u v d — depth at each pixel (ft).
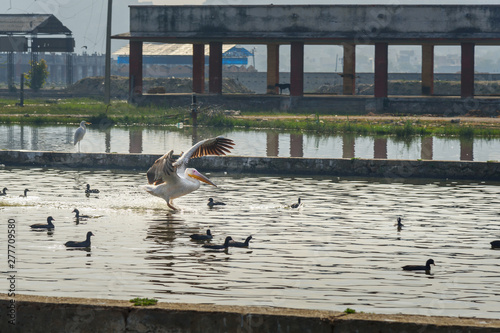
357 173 90.99
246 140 134.00
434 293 39.58
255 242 51.83
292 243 51.52
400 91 341.21
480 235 54.95
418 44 235.61
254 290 39.63
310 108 211.00
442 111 205.36
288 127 163.32
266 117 188.75
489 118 191.72
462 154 113.60
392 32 204.74
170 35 214.48
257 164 92.53
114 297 37.70
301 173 91.81
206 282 41.04
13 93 306.35
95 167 95.14
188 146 121.60
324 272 43.57
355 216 62.28
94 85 351.87
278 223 58.85
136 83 218.38
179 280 41.39
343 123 168.55
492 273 43.98
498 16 200.44
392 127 155.74
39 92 338.34
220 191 76.07
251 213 63.10
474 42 206.08
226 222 59.00
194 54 228.63
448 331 28.40
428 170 89.97
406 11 203.82
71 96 311.47
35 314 30.25
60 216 60.44
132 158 94.63
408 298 38.63
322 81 373.40
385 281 41.88
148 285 40.27
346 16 206.59
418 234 55.01
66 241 51.11
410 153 114.52
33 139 132.05
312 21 208.44
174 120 178.60
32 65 357.82
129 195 71.82
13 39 333.21
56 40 333.21
